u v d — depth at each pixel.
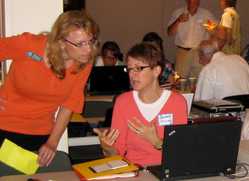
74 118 3.47
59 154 2.45
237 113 2.96
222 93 4.07
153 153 2.40
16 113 2.35
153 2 8.02
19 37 2.24
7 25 2.84
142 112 2.41
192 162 2.02
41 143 2.45
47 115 2.42
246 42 8.45
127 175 2.05
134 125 2.32
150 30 8.09
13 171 2.25
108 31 7.92
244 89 4.12
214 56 4.15
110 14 7.86
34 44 2.22
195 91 4.19
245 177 2.10
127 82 4.38
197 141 2.00
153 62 2.35
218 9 8.23
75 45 2.08
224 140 2.05
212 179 2.06
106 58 4.80
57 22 2.12
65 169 2.40
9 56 2.26
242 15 8.38
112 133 2.36
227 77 4.05
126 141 2.45
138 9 7.97
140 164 2.36
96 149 3.43
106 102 3.99
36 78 2.25
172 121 2.40
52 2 2.88
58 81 2.27
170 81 4.26
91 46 2.13
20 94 2.33
